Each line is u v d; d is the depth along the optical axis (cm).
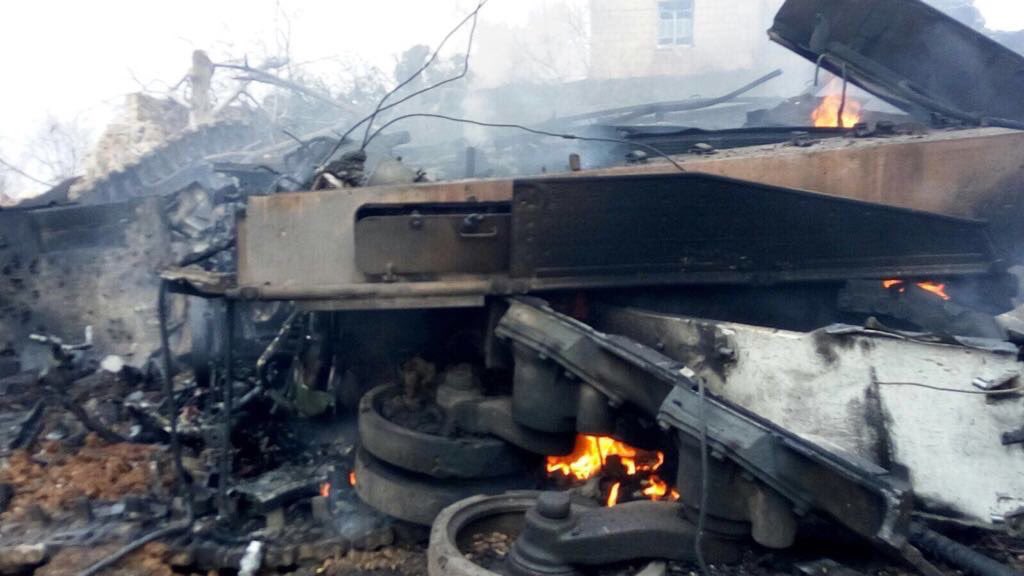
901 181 568
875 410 432
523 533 407
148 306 785
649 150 682
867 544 418
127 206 801
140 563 445
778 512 378
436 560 396
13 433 620
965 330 552
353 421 581
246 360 661
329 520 491
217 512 496
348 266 488
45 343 738
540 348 450
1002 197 582
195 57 1527
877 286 571
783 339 449
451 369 518
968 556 391
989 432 412
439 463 464
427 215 479
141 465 559
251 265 488
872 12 706
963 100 732
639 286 494
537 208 476
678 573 405
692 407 392
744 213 499
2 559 443
